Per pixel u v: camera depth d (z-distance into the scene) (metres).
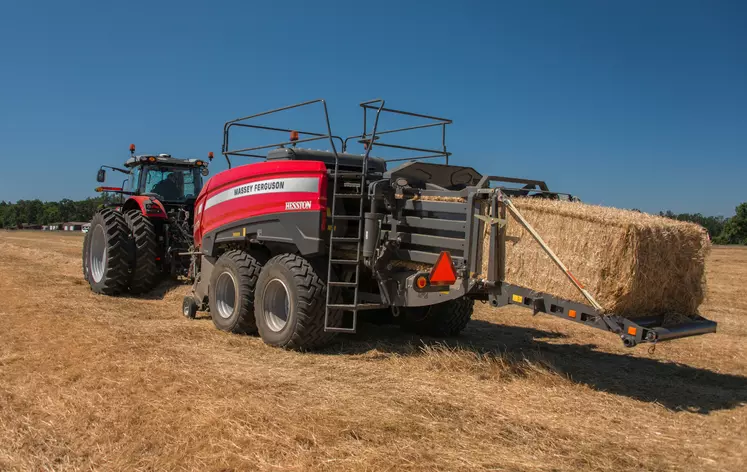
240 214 6.50
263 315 5.87
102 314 6.95
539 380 4.64
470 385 4.47
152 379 4.31
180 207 10.16
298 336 5.49
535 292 4.50
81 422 3.49
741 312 9.05
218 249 7.18
